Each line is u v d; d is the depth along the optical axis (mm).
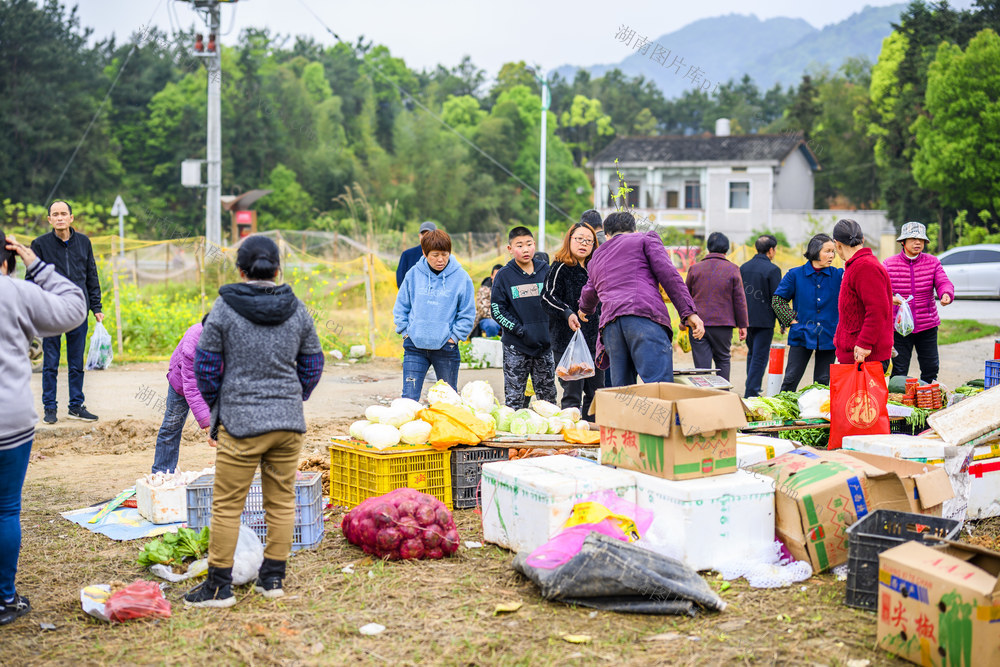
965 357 14258
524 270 7535
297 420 4324
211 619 4184
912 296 8750
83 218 45219
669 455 4781
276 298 4266
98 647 3900
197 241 17516
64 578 4793
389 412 6004
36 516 5988
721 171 44688
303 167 59781
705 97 117562
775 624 4055
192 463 7645
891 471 4898
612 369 6391
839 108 58875
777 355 8883
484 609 4242
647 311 6215
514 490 5016
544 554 4477
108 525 5730
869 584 4215
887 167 47344
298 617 4188
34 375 12180
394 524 4973
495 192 64188
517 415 6391
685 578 4270
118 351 14555
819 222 43844
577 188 67188
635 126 103438
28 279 4273
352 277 19406
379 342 15609
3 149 52656
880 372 5996
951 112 37438
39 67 56125
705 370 6566
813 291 8602
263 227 56125
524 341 7473
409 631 4012
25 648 3900
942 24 46312
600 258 6523
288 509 4441
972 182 37438
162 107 58438
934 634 3570
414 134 65500
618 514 4816
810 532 4672
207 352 4199
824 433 6492
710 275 8891
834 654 3746
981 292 23188
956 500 5434
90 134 55156
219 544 4301
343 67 75062
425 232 7258
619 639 3895
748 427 6266
